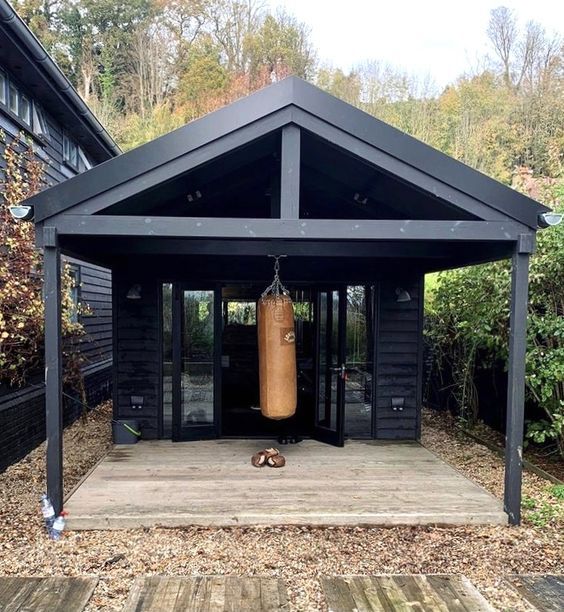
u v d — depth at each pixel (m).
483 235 3.69
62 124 7.82
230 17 23.02
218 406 5.98
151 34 22.45
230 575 3.09
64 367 6.73
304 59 22.88
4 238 5.22
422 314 6.14
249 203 5.74
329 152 4.38
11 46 5.27
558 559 3.32
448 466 5.00
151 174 3.55
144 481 4.46
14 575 3.07
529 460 5.39
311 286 6.08
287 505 3.95
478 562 3.28
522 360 3.80
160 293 5.91
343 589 2.95
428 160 3.64
